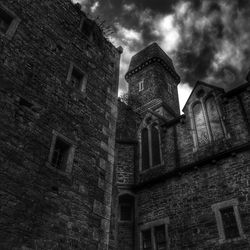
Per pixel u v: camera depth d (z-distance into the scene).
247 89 12.78
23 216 6.58
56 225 7.18
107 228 8.51
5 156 6.80
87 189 8.54
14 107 7.52
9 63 7.94
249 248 9.72
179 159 13.51
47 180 7.50
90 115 9.98
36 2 9.86
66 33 10.69
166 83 27.28
